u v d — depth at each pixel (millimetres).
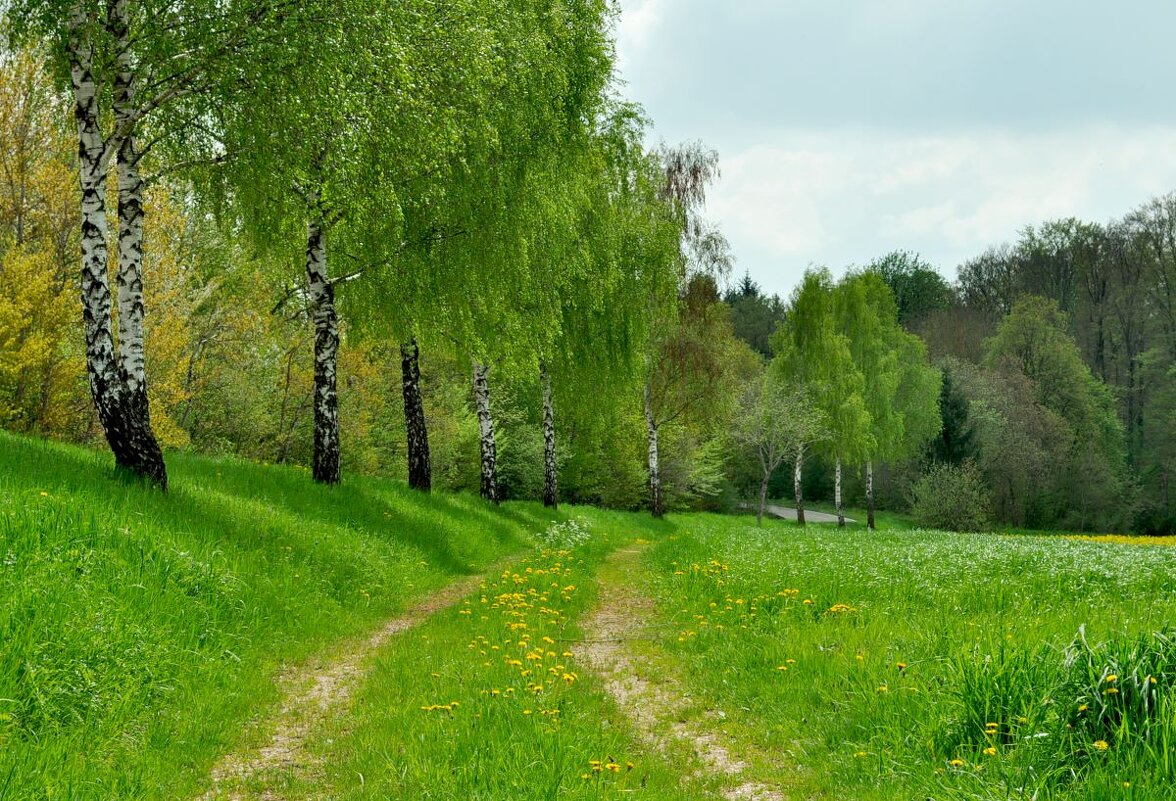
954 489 58406
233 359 28125
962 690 6312
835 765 6160
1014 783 5074
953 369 70312
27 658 6484
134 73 12453
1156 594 13219
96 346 12430
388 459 37719
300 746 6832
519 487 48844
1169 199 72875
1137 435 75188
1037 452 63844
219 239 25719
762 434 52719
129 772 5750
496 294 20344
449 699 7617
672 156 37719
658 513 44625
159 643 8031
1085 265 81500
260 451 31547
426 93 14164
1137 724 5219
